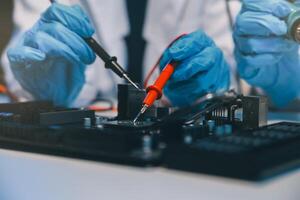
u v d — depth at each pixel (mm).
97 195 450
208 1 1028
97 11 1062
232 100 640
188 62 812
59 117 612
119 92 658
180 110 647
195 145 445
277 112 957
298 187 417
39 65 992
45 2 1064
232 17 999
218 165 415
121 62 1067
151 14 1069
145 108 641
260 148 433
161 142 498
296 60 935
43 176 490
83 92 1048
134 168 453
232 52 991
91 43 832
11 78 1065
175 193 409
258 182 398
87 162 486
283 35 891
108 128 569
